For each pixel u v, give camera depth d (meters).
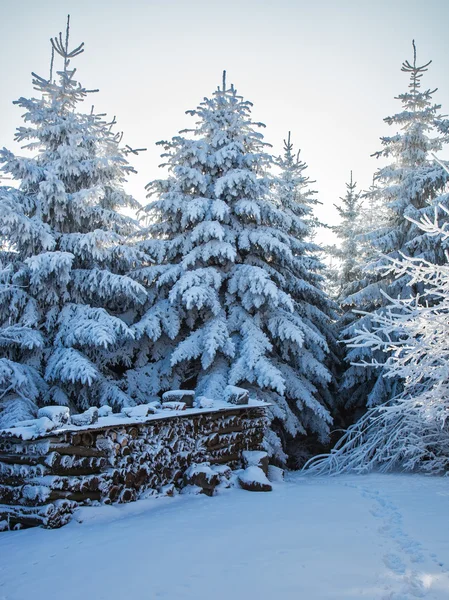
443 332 7.56
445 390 7.62
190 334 11.59
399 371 8.05
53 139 11.20
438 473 8.73
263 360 10.59
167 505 5.69
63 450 4.96
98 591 2.95
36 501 4.72
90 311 10.08
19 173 10.15
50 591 3.02
